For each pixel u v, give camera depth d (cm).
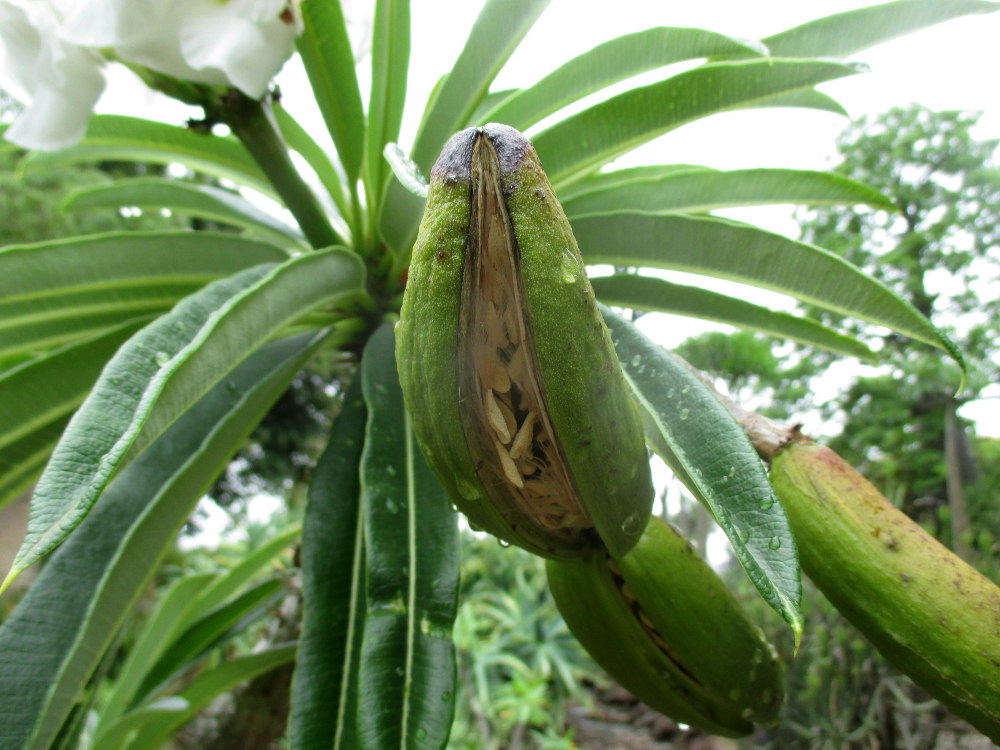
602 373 16
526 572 261
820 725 89
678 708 28
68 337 40
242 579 58
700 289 35
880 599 22
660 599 25
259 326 26
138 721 42
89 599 28
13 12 34
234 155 44
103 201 48
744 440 20
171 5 31
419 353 17
